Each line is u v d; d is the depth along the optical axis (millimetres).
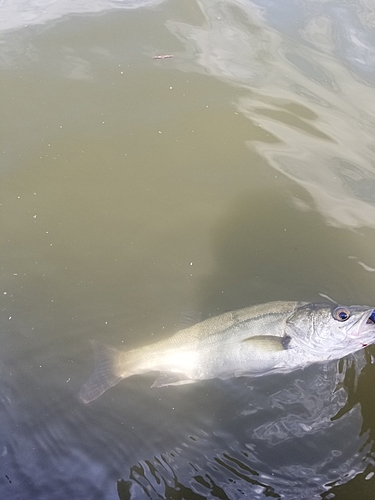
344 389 967
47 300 1110
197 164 1363
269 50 1646
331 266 1175
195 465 888
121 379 962
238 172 1349
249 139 1417
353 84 1562
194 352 951
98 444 917
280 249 1204
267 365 943
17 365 1012
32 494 857
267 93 1527
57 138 1403
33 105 1474
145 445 914
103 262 1180
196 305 1114
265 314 955
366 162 1367
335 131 1436
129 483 871
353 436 909
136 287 1140
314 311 939
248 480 867
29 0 1799
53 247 1198
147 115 1463
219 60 1611
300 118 1464
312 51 1650
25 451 909
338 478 863
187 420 939
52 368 1012
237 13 1774
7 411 954
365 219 1258
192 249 1207
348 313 924
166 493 857
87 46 1630
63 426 938
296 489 854
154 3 1796
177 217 1263
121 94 1509
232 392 965
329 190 1313
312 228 1241
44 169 1341
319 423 926
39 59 1587
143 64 1585
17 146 1380
